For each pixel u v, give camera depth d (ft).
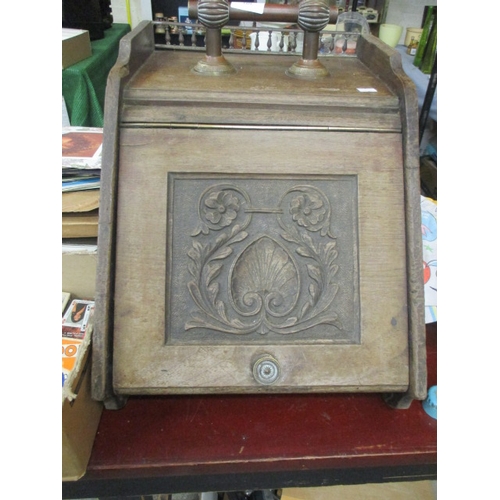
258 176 1.93
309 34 2.16
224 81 2.05
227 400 2.14
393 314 1.93
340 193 1.96
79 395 1.76
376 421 2.09
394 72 2.02
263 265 1.96
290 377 1.89
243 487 1.93
